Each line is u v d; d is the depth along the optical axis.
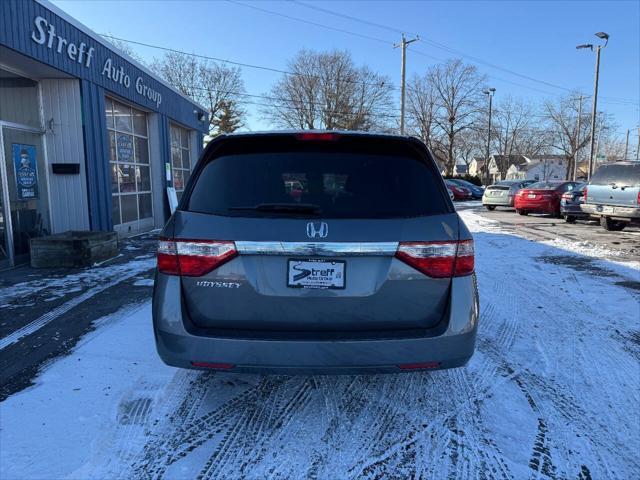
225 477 2.42
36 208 8.52
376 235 2.46
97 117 9.45
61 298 5.64
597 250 9.31
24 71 8.12
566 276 6.95
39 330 4.52
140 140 12.67
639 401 3.22
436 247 2.51
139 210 12.55
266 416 3.01
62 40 8.05
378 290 2.48
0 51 6.83
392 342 2.46
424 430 2.87
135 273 7.07
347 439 2.77
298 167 2.65
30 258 7.70
